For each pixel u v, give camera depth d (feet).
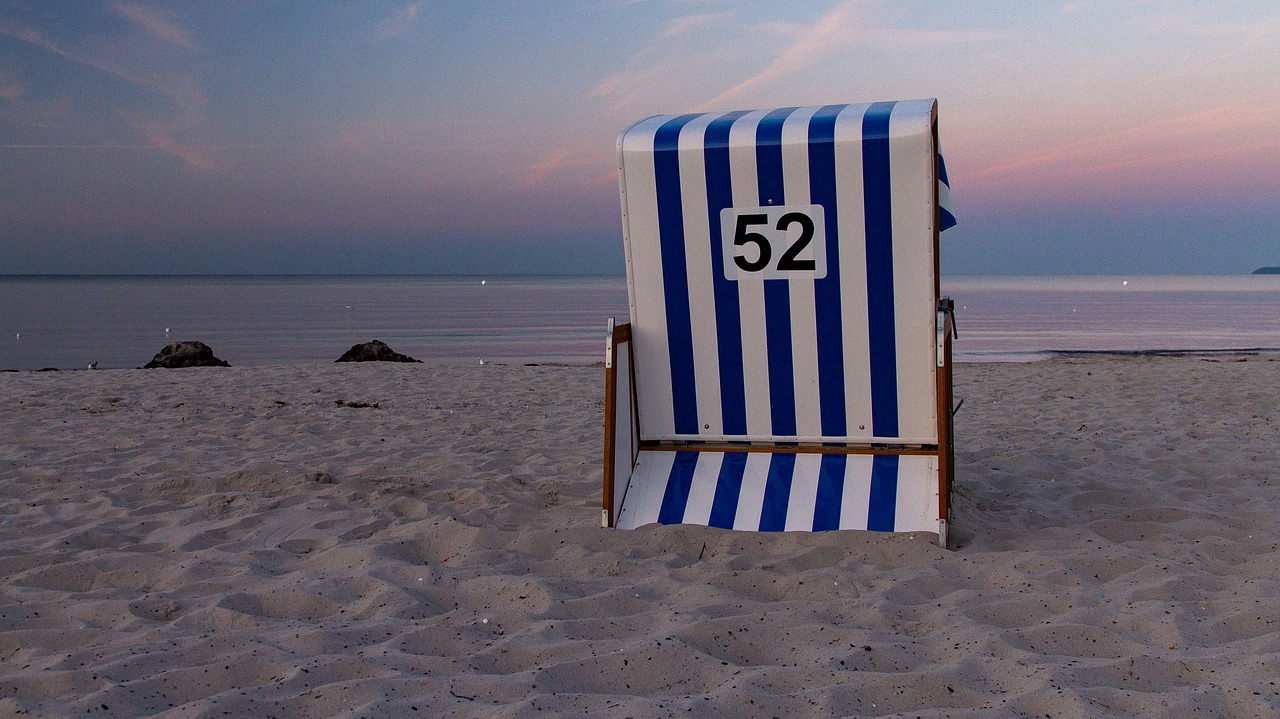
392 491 15.37
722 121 12.55
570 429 22.45
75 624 9.27
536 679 7.75
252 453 18.85
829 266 12.21
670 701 7.32
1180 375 32.91
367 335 92.68
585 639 8.80
